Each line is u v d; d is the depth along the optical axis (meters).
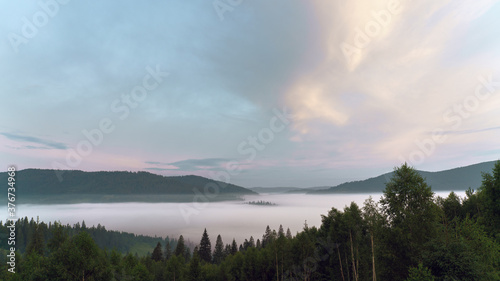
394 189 23.06
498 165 28.56
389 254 21.25
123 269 51.25
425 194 21.50
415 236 20.50
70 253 29.14
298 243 49.22
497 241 24.59
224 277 61.78
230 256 70.56
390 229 22.23
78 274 28.61
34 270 30.33
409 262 20.64
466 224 19.89
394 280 21.11
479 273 15.34
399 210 21.89
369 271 36.47
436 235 19.00
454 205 45.62
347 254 41.53
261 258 55.56
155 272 87.06
